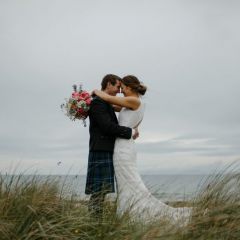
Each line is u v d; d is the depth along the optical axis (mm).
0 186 4629
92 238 4566
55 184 4980
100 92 6473
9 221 4285
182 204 5516
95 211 5043
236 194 5418
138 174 6387
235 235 5016
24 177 4812
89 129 6535
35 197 4594
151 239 4637
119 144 6375
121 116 6688
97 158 6363
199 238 4871
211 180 5508
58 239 4344
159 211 5461
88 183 6359
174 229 4887
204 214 5180
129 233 4723
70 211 4742
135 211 5387
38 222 4238
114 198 5434
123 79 6707
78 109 6402
